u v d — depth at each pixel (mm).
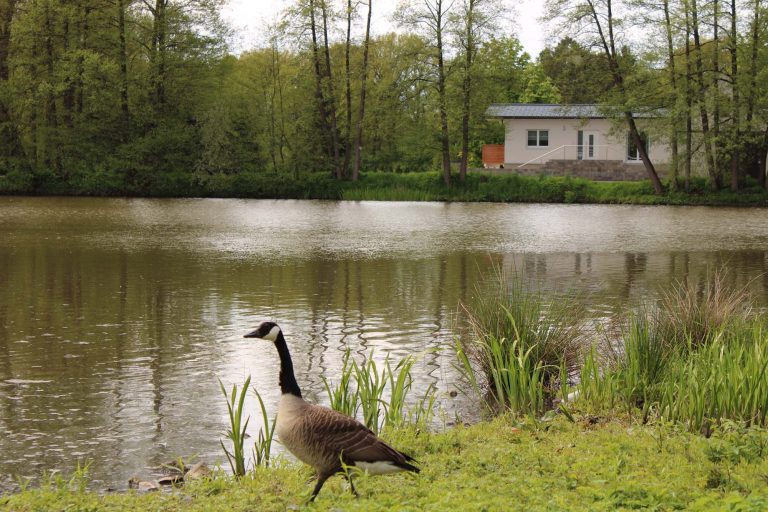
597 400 9945
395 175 62562
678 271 23266
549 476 7355
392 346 13789
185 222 39406
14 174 60438
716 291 12359
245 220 40875
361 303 17938
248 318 16234
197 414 10219
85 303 17859
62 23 60281
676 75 52500
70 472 8375
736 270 23562
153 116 61312
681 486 6965
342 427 6480
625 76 54531
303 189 60906
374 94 65625
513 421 9281
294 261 25188
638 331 10531
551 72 94375
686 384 9383
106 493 7727
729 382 9039
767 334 10414
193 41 59906
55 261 24859
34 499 7090
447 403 10617
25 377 11875
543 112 64375
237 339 14336
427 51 58219
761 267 24234
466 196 57875
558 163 62719
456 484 7027
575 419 9445
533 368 10930
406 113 62969
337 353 13305
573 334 11594
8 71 62312
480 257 26438
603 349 11578
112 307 17391
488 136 63750
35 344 13953
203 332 14906
